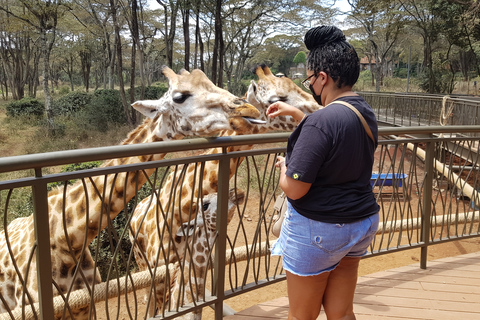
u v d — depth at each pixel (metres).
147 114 2.95
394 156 3.43
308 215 1.75
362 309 2.97
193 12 19.89
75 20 28.69
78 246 2.73
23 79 35.16
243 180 10.06
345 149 1.66
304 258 1.79
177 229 3.24
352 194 1.74
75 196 2.74
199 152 10.36
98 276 2.93
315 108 3.45
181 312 2.49
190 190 3.22
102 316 4.84
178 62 42.09
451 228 7.65
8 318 2.36
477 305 3.05
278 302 3.07
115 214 2.77
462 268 3.68
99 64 47.12
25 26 19.44
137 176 2.19
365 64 64.88
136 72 50.06
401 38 38.53
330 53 1.75
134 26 18.39
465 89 38.72
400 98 14.98
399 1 23.97
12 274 2.84
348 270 1.96
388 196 9.11
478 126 3.63
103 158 1.96
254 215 8.26
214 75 19.41
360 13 25.70
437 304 3.05
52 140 15.82
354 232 1.75
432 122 12.95
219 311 2.69
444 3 24.23
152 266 3.30
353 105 1.72
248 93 3.53
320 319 2.81
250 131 3.48
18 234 3.04
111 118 18.48
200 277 3.30
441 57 33.22
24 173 10.52
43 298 1.89
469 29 24.30
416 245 3.63
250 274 5.91
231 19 26.31
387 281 3.41
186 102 2.80
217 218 2.56
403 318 2.87
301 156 1.63
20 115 21.27
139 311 4.96
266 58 40.59
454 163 10.27
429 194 3.58
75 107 21.77
